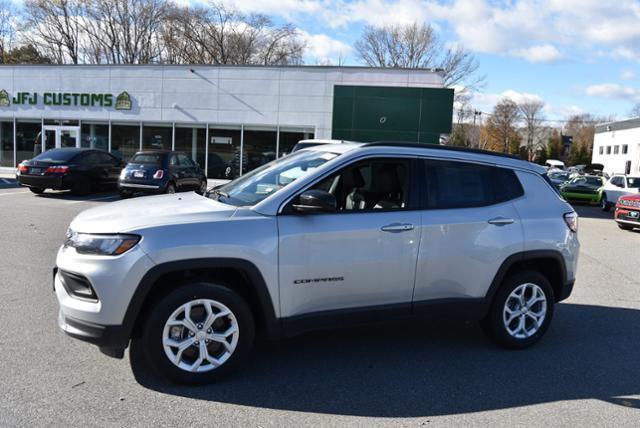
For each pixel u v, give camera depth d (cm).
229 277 400
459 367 432
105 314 352
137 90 2336
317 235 391
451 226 432
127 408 340
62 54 4841
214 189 479
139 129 2361
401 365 432
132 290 353
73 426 314
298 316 395
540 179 490
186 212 385
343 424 332
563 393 389
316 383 391
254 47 4875
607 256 1010
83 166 1611
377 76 2148
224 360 381
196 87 2288
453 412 354
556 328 546
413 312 430
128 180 1520
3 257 745
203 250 363
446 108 2019
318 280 395
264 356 441
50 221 1095
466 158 460
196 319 376
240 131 2275
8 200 1445
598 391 394
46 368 393
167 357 366
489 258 446
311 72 2191
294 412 346
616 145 6184
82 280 359
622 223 1476
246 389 377
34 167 1554
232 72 2250
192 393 366
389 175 434
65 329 368
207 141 2303
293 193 397
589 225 1611
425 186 438
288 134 2242
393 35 5106
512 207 465
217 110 2280
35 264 712
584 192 2575
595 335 525
